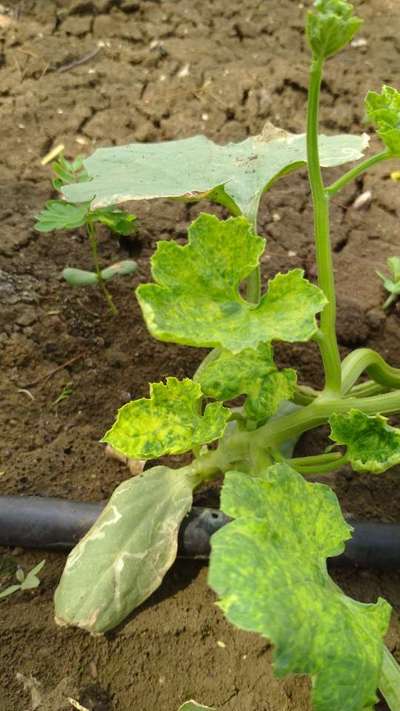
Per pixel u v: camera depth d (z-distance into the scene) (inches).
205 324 9.4
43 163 17.9
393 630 11.7
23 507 12.2
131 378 14.3
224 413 10.5
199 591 11.8
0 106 19.0
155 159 13.5
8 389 13.9
